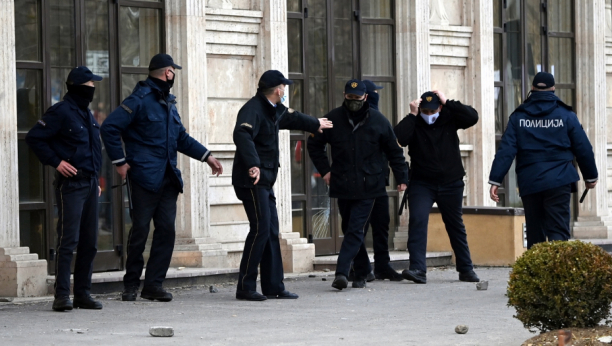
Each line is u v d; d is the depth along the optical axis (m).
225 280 19.69
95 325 13.30
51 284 17.78
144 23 20.75
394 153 17.94
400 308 15.19
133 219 16.14
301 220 23.31
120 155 15.64
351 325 13.23
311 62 23.62
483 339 11.77
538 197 16.25
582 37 29.86
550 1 29.33
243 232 22.05
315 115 23.70
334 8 24.12
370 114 17.62
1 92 17.56
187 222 20.81
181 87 20.83
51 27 19.12
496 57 27.69
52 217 18.92
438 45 26.08
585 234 29.67
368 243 24.73
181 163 20.88
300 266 22.16
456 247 19.36
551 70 29.36
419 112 18.88
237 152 16.16
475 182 26.62
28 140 14.70
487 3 26.75
